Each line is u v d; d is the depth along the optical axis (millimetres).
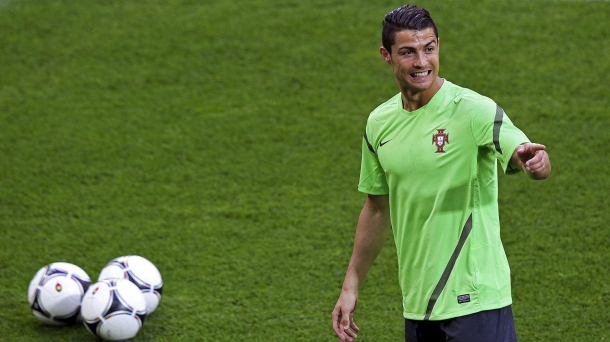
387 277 21797
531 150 10531
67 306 19516
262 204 25844
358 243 14141
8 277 22547
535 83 30859
